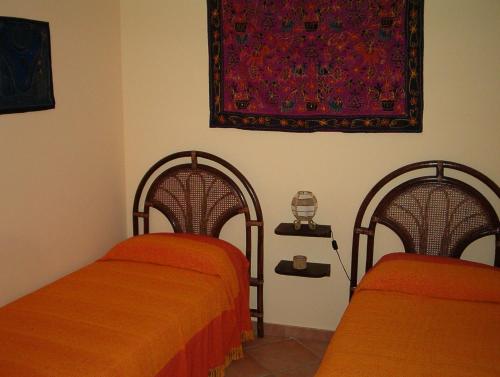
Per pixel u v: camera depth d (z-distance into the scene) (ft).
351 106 10.14
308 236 10.43
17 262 8.79
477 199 9.54
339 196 10.56
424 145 9.94
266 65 10.47
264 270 11.23
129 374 6.66
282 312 11.26
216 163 11.20
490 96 9.46
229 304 9.54
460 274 8.62
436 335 7.17
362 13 9.79
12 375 6.15
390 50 9.75
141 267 9.77
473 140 9.66
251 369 9.85
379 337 7.11
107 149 11.17
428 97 9.77
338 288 10.85
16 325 7.44
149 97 11.46
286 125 10.55
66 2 9.62
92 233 10.79
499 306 8.10
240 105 10.78
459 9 9.38
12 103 8.43
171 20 11.04
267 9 10.28
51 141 9.44
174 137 11.44
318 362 10.12
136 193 11.58
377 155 10.22
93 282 9.08
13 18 8.38
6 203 8.48
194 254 9.79
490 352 6.70
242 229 11.21
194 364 8.35
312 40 10.13
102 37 10.78
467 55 9.46
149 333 7.39
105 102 11.01
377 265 9.39
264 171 10.93
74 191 10.15
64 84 9.70
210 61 10.83
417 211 9.93
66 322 7.58
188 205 11.26
